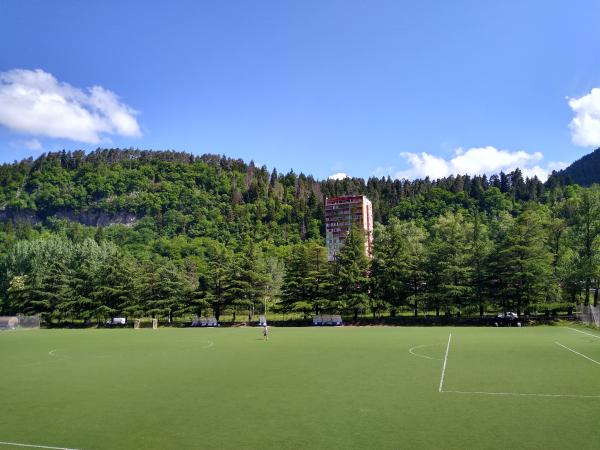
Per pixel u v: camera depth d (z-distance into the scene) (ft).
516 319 220.43
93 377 89.81
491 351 115.96
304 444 46.65
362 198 629.51
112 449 46.65
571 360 98.84
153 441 48.75
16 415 60.75
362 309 258.78
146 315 289.12
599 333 167.43
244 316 319.68
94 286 291.17
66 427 54.75
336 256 270.46
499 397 65.46
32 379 88.63
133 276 294.87
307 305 260.01
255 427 52.95
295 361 105.91
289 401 65.36
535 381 76.38
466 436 48.21
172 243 645.51
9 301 314.96
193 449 45.96
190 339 174.09
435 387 73.00
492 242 279.69
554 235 257.96
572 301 248.11
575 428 50.42
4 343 165.78
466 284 241.14
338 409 60.29
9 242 620.08
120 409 62.85
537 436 47.85
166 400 67.72
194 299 278.67
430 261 249.55
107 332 225.35
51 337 193.98
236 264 277.44
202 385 78.79
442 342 141.08
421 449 44.55
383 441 47.11
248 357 115.44
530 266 220.43
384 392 70.08
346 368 93.86
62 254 358.23
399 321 247.70
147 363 107.86
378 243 265.95
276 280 406.82
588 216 233.35
